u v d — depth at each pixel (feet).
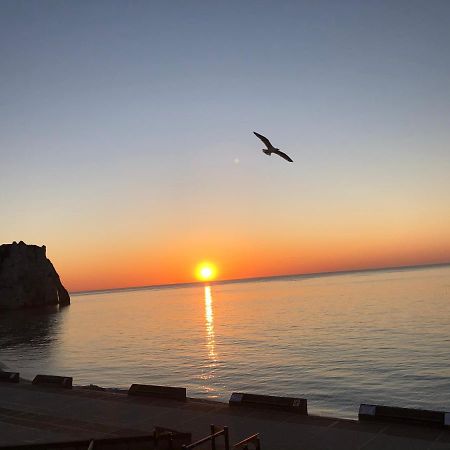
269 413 46.19
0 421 48.70
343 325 216.13
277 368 126.72
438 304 281.95
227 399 94.79
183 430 43.09
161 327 272.72
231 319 293.02
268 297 528.63
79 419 48.01
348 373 114.93
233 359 145.18
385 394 93.91
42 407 52.95
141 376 127.54
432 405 84.43
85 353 183.11
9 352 204.64
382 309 279.08
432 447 35.47
